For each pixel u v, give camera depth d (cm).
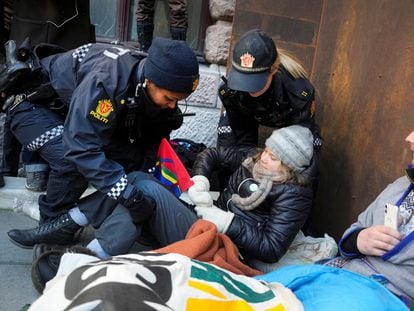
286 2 304
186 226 213
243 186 231
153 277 122
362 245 185
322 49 303
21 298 209
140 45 371
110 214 217
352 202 262
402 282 178
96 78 196
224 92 256
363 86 260
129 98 202
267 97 246
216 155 262
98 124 197
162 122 240
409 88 224
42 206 242
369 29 259
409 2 229
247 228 217
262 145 311
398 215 183
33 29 312
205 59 395
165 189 216
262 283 155
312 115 252
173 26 364
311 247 233
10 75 229
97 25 406
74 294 112
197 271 133
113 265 120
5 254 238
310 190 225
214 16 382
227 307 129
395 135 231
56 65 230
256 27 306
